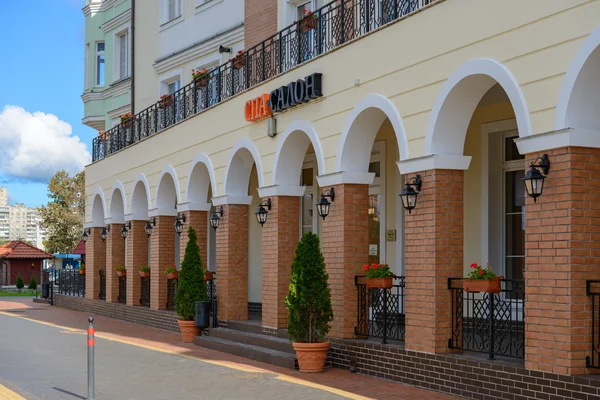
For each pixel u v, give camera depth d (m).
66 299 29.38
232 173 16.42
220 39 20.81
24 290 51.75
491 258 12.87
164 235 20.28
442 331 10.14
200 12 22.00
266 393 10.20
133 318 21.91
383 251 15.30
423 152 10.43
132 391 10.58
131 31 26.22
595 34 7.83
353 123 11.99
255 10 18.56
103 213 26.53
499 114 12.74
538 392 8.44
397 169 15.02
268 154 14.74
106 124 29.19
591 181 8.20
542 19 8.55
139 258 22.30
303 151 14.38
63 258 57.72
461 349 10.02
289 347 13.01
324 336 12.29
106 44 29.14
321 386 10.63
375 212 15.73
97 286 26.39
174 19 23.38
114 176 24.25
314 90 12.82
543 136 8.41
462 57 9.77
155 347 15.70
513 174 12.85
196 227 18.36
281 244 14.31
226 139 16.55
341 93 12.34
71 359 13.95
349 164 12.24
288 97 13.70
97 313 25.48
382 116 11.95
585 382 7.86
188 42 22.59
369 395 9.90
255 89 15.27
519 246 12.65
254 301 19.75
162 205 20.31
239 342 14.77
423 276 10.37
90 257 26.81
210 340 15.31
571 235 8.12
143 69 25.36
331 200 12.51
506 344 10.73
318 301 11.84
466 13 9.72
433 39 10.30
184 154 18.80
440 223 10.21
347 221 12.20
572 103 8.16
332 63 12.61
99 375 12.03
